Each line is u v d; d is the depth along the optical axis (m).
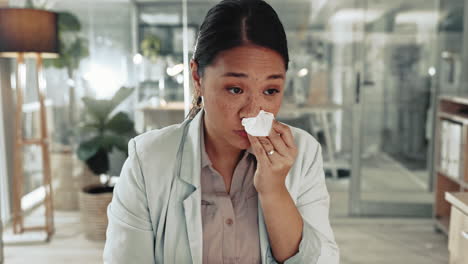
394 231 3.08
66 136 3.48
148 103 3.55
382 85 3.24
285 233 0.70
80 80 3.49
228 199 0.74
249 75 0.61
